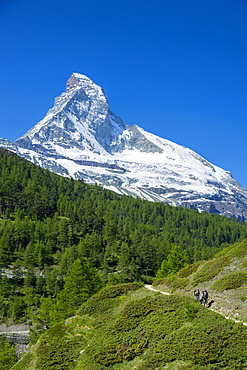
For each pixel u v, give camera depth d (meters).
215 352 25.81
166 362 27.16
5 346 74.38
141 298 43.22
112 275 95.38
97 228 174.75
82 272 70.88
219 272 47.16
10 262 127.31
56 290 104.44
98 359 30.94
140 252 139.25
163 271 85.56
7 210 165.00
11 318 91.25
